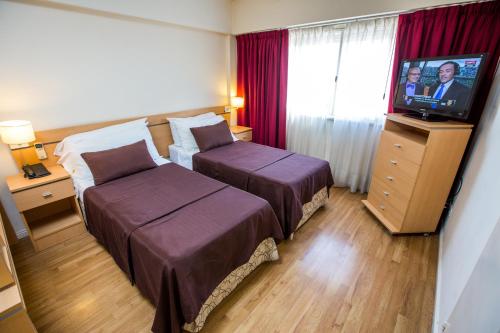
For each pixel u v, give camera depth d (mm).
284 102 3551
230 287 1598
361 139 2977
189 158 2951
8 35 1946
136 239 1438
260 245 1807
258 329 1440
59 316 1509
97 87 2533
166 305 1269
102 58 2506
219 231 1466
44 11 2074
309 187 2332
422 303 1613
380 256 2037
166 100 3189
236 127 4043
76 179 2199
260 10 3258
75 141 2291
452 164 1991
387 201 2395
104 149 2361
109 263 1936
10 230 2141
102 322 1474
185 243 1355
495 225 998
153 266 1312
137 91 2869
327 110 3275
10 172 2123
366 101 2844
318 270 1887
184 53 3225
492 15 1956
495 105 1744
